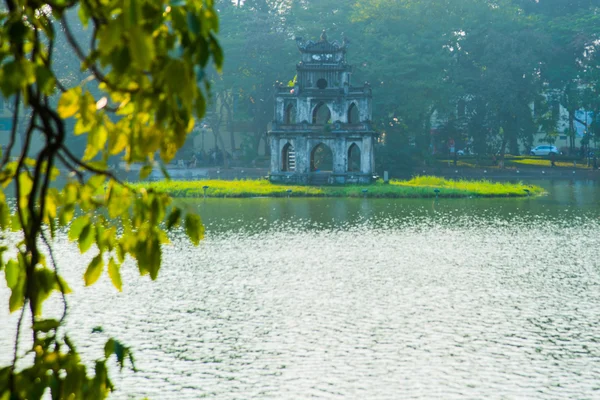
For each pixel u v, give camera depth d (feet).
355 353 98.89
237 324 112.98
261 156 558.97
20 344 97.45
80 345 100.37
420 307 124.47
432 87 480.23
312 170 405.39
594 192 372.99
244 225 231.09
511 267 162.09
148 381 87.45
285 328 111.04
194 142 610.65
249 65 509.76
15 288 23.90
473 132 528.22
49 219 24.09
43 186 21.09
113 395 82.74
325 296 132.46
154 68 19.69
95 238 24.47
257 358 96.37
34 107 19.65
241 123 579.07
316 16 534.78
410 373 90.53
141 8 18.48
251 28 510.58
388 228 225.97
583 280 147.43
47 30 20.39
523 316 118.42
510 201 320.70
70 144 469.16
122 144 21.66
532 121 521.24
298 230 220.02
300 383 87.25
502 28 520.01
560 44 536.42
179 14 19.20
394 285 142.61
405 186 368.07
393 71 486.79
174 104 20.30
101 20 19.07
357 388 85.71
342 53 394.73
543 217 257.14
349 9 539.29
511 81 494.59
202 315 118.52
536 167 531.09
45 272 23.97
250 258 171.63
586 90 531.91
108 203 24.17
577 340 104.63
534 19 536.42
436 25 508.94
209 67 496.64
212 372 91.09
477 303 127.65
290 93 398.21
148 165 21.81
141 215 24.00
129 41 17.57
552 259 171.94
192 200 315.37
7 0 19.80
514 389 85.15
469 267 162.09
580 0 614.75
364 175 392.27
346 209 282.36
